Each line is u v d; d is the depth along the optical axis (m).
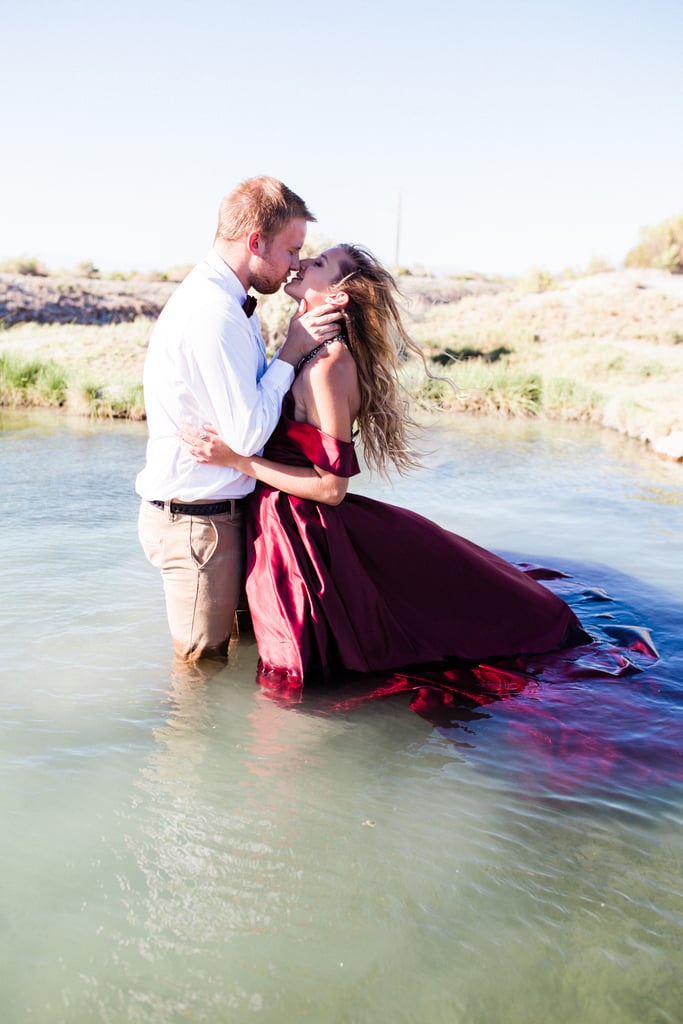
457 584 3.68
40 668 3.54
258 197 3.25
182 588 3.53
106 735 3.01
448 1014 1.86
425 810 2.62
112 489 6.94
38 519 5.91
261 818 2.55
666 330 21.17
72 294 30.72
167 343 3.30
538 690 3.43
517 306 25.41
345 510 3.55
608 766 2.90
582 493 7.26
